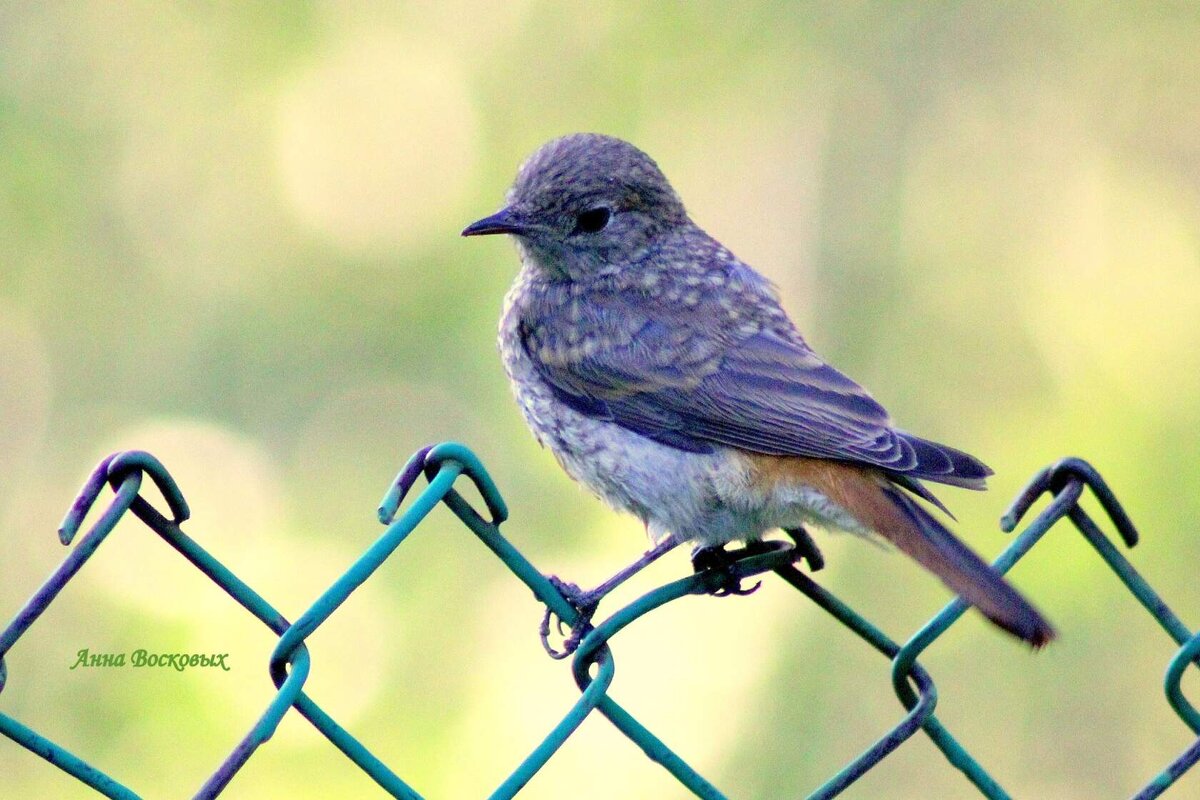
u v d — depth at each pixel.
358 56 15.96
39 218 15.15
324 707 12.09
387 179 15.85
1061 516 5.39
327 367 15.38
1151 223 15.55
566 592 6.59
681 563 13.55
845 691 13.02
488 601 13.00
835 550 13.45
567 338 7.46
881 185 16.08
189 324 15.41
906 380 15.32
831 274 16.05
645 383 7.23
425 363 15.36
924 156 16.06
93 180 15.41
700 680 13.22
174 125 15.62
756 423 6.88
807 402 6.95
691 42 16.12
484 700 12.28
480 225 7.54
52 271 15.19
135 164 15.56
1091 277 15.46
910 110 16.08
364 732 11.98
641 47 16.12
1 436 14.71
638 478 7.14
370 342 15.48
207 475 14.66
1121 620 12.27
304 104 15.91
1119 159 15.80
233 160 15.73
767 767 12.84
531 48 16.14
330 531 14.40
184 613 10.99
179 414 15.12
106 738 10.19
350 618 12.70
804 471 6.62
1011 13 15.96
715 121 16.22
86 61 15.47
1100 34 15.86
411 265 15.66
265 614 4.26
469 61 16.11
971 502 13.27
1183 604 12.34
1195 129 15.66
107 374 15.16
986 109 16.03
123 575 11.19
